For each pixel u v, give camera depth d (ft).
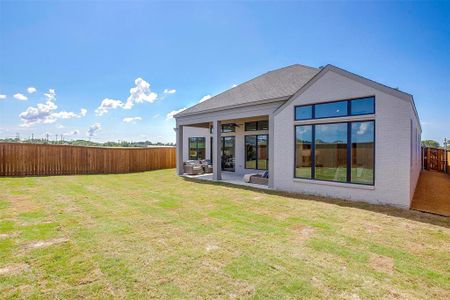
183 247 15.46
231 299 10.13
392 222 20.71
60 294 10.46
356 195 28.32
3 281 11.43
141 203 27.73
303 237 17.26
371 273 12.32
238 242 16.29
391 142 25.63
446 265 13.23
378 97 26.32
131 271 12.42
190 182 44.73
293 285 11.18
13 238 16.78
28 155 50.78
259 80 50.49
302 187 33.19
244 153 54.95
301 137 33.35
